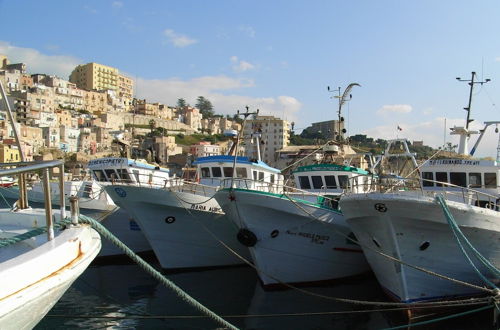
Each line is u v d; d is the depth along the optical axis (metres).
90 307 14.60
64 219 7.05
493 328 13.07
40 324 12.97
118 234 21.50
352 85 22.44
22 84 143.62
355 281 18.80
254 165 20.45
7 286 5.09
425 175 18.33
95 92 164.50
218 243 19.94
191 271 19.77
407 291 13.90
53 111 135.88
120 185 18.66
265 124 102.88
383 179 15.80
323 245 17.41
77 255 6.39
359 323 13.43
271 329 12.88
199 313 14.12
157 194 18.31
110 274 19.06
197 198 18.67
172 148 121.19
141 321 13.38
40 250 5.83
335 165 19.73
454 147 21.16
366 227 14.37
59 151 108.38
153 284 17.45
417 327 13.14
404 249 13.64
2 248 8.08
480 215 13.30
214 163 20.84
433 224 13.16
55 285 5.63
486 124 19.98
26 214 9.04
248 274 19.41
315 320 13.66
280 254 16.86
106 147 132.12
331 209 17.05
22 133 107.81
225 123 187.62
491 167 16.97
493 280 14.56
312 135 112.69
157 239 19.09
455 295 14.28
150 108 172.88
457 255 13.85
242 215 16.25
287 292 16.62
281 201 16.16
